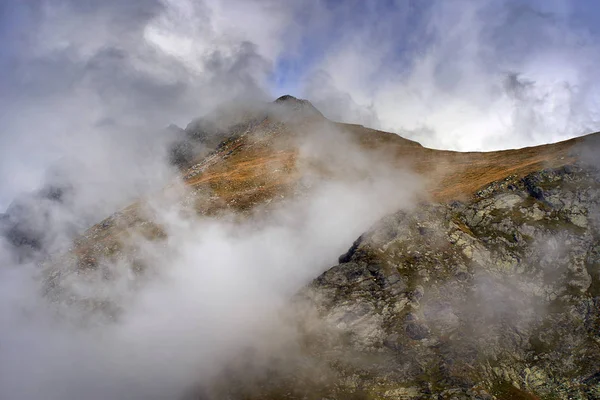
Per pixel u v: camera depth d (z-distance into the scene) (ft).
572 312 156.46
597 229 174.70
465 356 145.89
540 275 169.37
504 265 175.01
